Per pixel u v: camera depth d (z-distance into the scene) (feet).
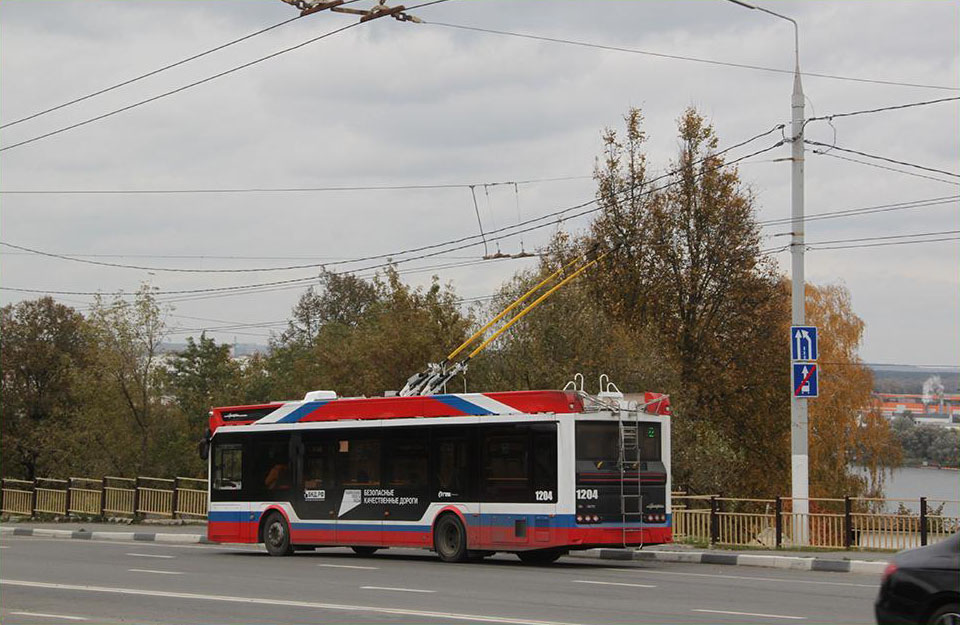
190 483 156.97
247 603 54.54
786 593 58.70
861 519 84.94
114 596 58.08
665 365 135.95
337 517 85.92
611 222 160.45
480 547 77.87
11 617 50.06
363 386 142.61
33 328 252.21
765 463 163.22
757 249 159.84
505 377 131.64
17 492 151.94
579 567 77.51
